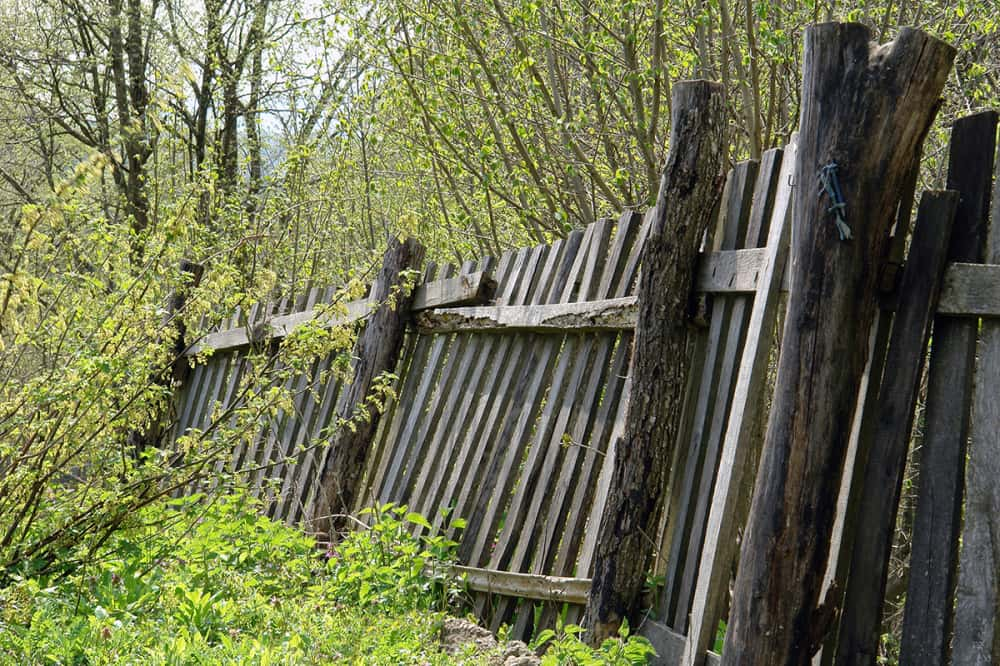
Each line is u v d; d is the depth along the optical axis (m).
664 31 7.60
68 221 4.43
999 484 3.00
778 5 7.65
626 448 4.12
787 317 3.33
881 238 3.26
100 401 4.31
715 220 4.29
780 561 3.21
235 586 4.59
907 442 3.22
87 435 4.39
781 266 3.74
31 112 16.75
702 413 4.09
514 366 5.24
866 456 3.39
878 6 7.71
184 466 4.59
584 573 4.34
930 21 7.23
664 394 4.11
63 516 4.26
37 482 4.27
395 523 5.16
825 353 3.21
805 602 3.19
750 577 3.26
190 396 8.72
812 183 3.29
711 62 8.16
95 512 4.43
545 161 8.62
